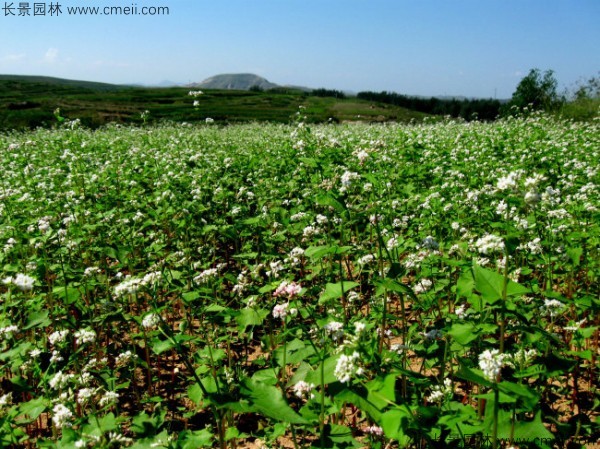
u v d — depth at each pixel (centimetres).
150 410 505
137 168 1291
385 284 381
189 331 609
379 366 330
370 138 1872
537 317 459
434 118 3177
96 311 625
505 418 298
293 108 6088
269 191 1044
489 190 852
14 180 1211
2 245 711
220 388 357
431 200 800
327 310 551
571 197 858
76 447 293
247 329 620
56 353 435
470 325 331
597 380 503
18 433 366
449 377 468
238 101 6994
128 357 486
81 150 1541
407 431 302
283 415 270
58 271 616
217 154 1529
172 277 519
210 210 910
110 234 766
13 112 4344
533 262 620
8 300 524
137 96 7425
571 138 1828
